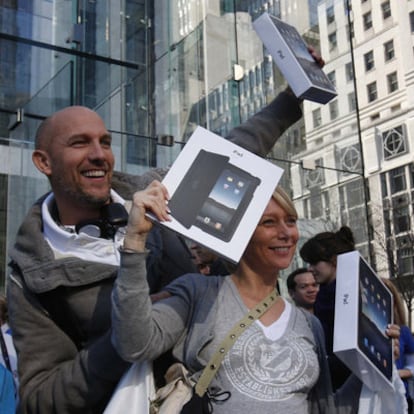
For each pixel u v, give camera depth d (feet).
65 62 20.57
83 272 5.64
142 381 4.87
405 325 11.28
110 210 6.09
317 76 6.68
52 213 6.31
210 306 5.10
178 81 22.45
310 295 13.00
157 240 6.43
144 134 21.06
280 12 25.88
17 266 5.95
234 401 4.75
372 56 146.41
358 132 25.45
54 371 5.41
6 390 6.29
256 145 7.13
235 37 24.11
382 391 5.19
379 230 88.89
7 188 18.74
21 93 19.74
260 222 5.24
